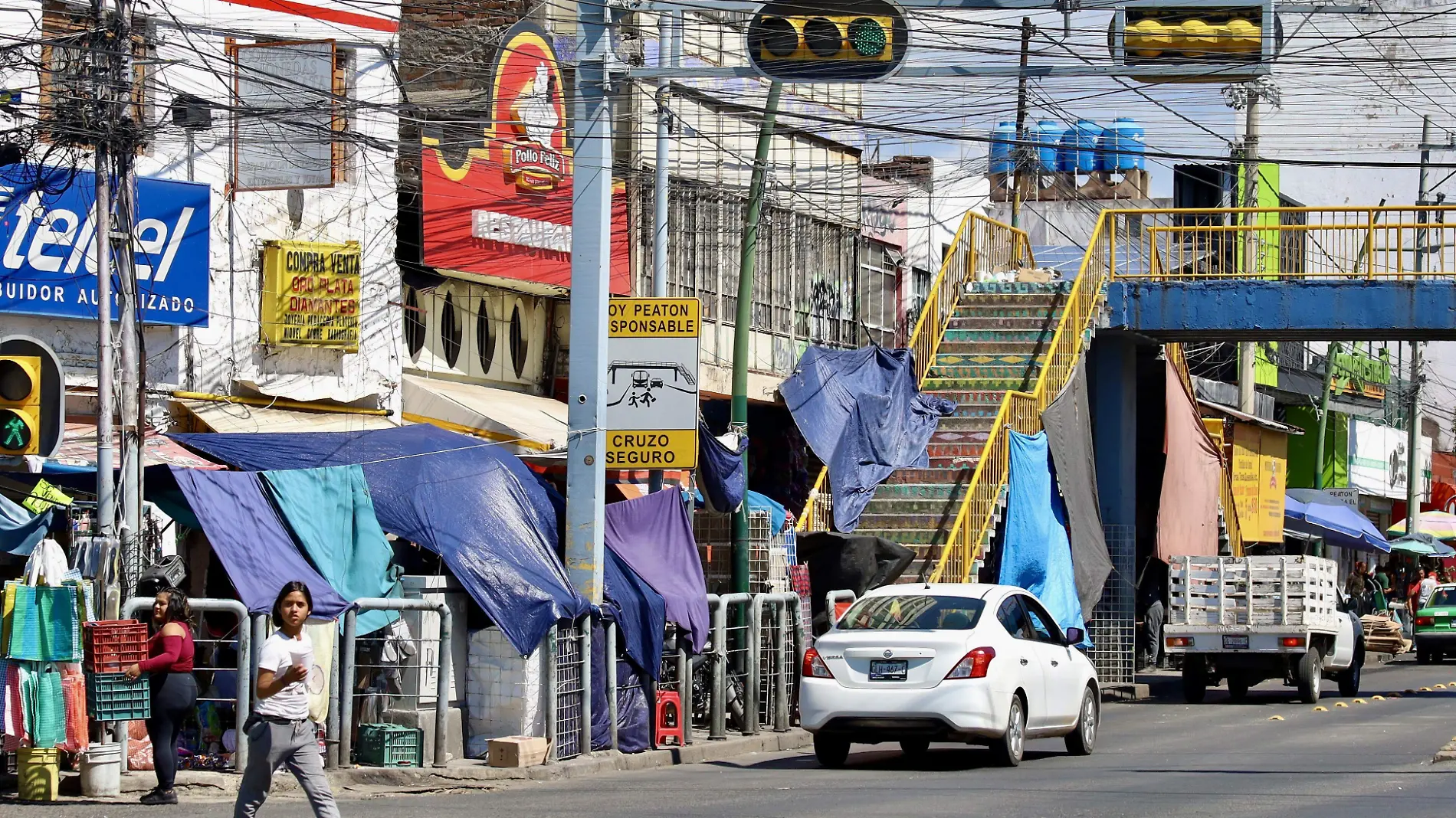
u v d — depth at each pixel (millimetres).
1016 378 65000
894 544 52125
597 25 38938
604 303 39031
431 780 32688
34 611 29000
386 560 35875
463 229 54062
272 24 48938
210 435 38062
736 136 63562
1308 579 58312
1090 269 67188
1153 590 73938
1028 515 59062
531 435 50781
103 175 35812
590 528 38281
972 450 60781
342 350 49031
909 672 35812
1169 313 66812
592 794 31672
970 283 70688
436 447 39438
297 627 23359
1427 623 89188
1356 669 63031
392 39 52156
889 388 62344
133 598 32188
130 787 30547
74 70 41500
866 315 76688
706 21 41438
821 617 49344
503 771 33562
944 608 37344
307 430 47344
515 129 55688
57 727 29078
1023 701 37000
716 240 65000
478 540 36844
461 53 58312
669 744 39656
